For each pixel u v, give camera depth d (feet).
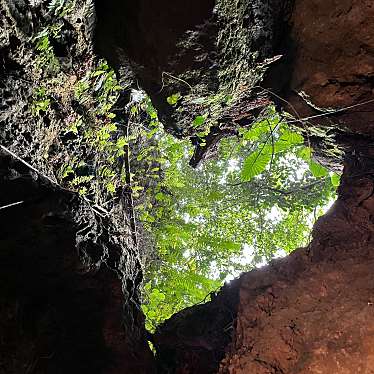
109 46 14.01
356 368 10.63
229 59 13.52
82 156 14.24
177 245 24.11
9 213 11.56
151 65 13.85
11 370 12.13
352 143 15.69
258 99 15.98
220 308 16.96
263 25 13.28
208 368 15.62
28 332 12.57
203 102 15.15
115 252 15.01
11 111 11.06
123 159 16.84
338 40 12.82
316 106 14.47
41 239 12.29
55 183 12.59
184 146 25.31
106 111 15.16
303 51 13.89
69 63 13.20
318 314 12.51
